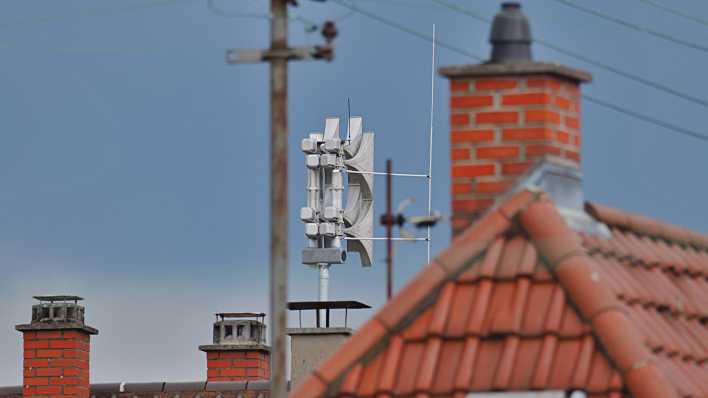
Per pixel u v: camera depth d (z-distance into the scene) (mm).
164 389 103875
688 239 51781
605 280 43312
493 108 47375
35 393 107188
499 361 41719
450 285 43625
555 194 46938
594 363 41000
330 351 87125
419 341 43094
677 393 40750
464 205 47094
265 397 102188
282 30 51375
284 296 51250
